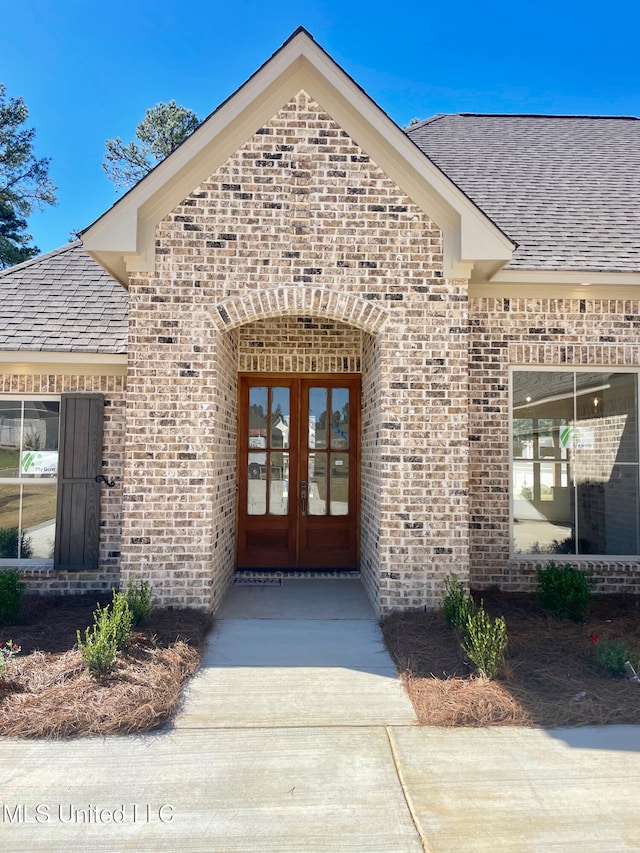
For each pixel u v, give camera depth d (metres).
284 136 5.98
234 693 4.28
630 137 10.52
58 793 3.09
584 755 3.50
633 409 7.21
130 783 3.18
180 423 5.82
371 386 6.79
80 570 6.71
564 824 2.88
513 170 8.98
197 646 5.01
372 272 5.96
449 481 5.88
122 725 3.74
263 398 8.12
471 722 3.86
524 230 7.30
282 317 7.87
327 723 3.87
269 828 2.83
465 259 5.76
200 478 5.81
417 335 5.95
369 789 3.14
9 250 24.27
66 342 6.68
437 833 2.80
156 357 5.83
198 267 5.87
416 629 5.35
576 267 6.60
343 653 5.05
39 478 7.00
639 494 7.20
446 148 9.79
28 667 4.43
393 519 5.85
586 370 7.09
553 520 7.08
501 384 6.86
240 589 7.05
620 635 5.27
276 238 5.94
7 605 5.41
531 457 7.07
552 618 5.75
